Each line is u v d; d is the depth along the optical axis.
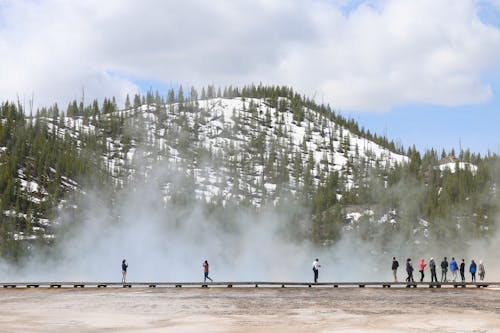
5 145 164.62
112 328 24.42
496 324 25.97
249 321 26.75
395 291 45.00
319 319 27.52
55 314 29.17
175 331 23.69
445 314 29.56
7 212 131.50
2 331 23.30
